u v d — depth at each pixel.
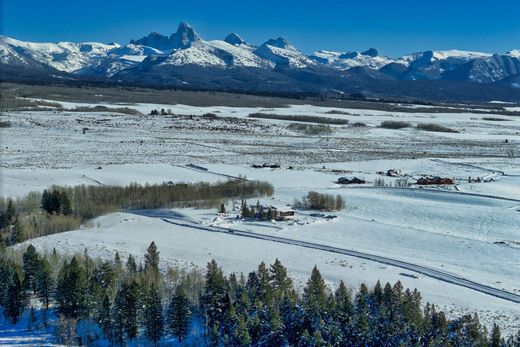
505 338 40.47
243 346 39.88
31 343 42.06
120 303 43.44
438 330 39.78
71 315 45.78
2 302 45.94
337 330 40.44
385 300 43.38
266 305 42.91
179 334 43.31
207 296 44.28
